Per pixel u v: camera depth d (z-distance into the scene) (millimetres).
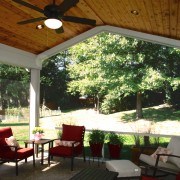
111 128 11492
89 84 10828
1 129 5629
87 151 7555
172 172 4492
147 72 9953
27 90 7488
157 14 4648
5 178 5035
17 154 5270
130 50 10164
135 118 11398
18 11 4898
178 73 10188
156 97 11477
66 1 3260
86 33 6613
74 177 3574
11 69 11250
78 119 11992
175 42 5746
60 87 12906
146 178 4113
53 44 6832
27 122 7406
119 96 11000
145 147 5371
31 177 5121
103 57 10516
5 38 5652
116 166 4445
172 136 5527
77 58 11445
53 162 6234
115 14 5395
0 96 6734
